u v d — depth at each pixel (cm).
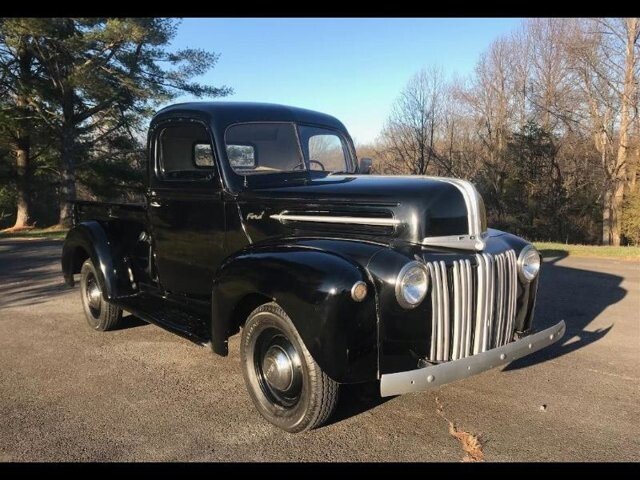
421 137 2766
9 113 2272
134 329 588
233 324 384
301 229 388
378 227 358
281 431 355
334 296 312
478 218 370
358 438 345
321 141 498
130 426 363
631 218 2681
